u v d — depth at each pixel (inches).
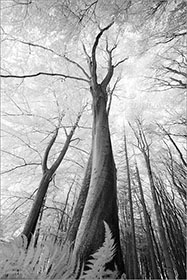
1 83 200.7
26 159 222.4
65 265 32.1
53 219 185.8
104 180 67.3
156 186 160.9
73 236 61.9
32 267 28.9
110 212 57.7
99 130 95.2
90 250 46.9
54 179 217.9
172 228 123.2
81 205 73.1
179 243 110.0
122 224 192.1
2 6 131.6
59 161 170.4
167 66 179.9
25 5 126.2
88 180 81.8
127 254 137.4
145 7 114.4
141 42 154.3
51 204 225.5
